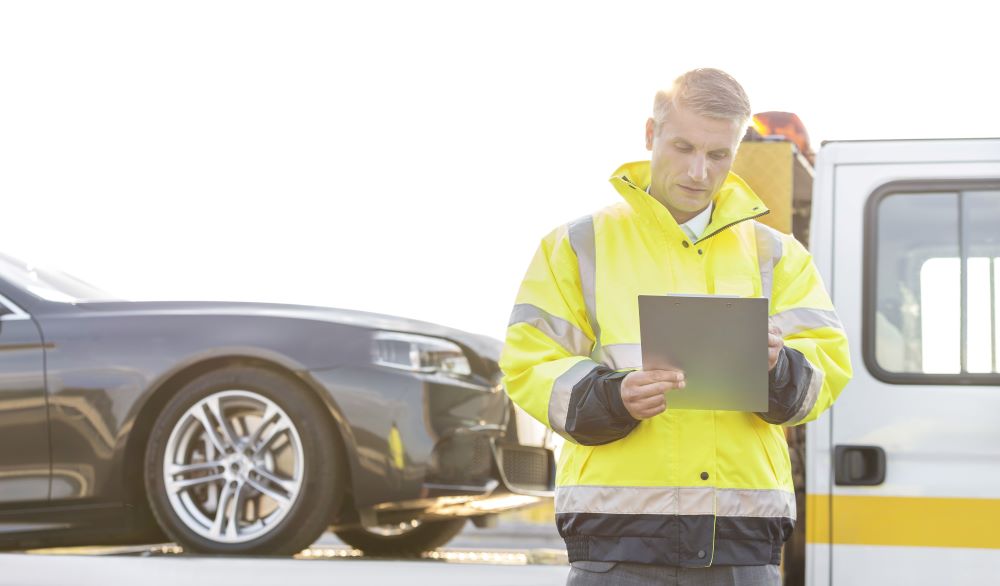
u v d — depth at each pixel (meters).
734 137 2.53
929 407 4.14
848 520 4.12
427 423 5.05
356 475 5.00
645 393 2.39
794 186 4.68
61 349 5.16
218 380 5.11
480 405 5.27
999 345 4.16
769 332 2.48
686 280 2.63
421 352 5.15
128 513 5.15
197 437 5.19
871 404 4.16
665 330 2.38
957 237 4.25
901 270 4.25
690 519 2.52
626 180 2.61
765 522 2.54
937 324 4.20
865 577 4.10
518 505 5.46
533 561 5.42
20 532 5.14
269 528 5.04
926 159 4.29
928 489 4.10
